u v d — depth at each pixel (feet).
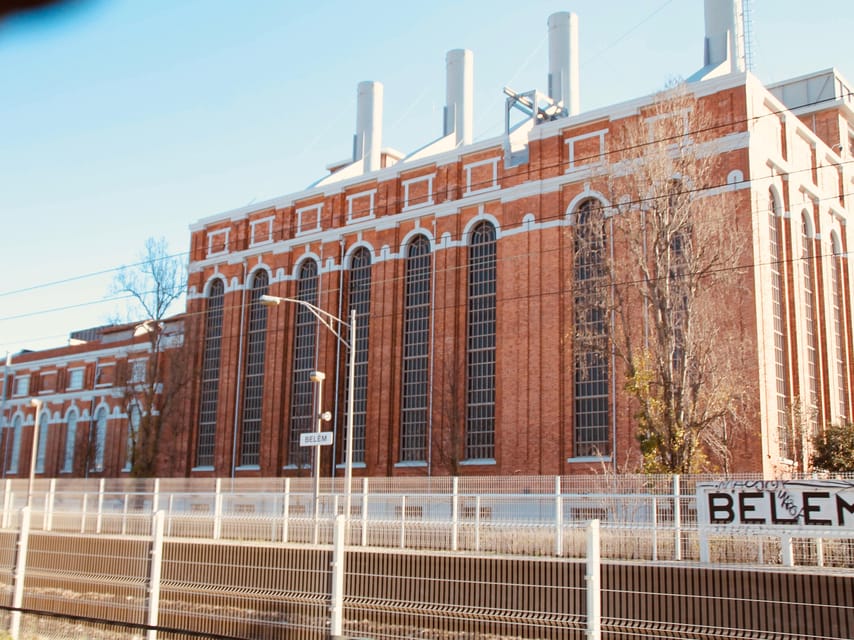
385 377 149.69
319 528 70.74
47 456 241.14
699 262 96.58
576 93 170.71
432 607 41.55
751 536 55.47
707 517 57.57
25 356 260.21
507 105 144.77
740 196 111.55
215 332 184.75
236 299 179.73
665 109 107.65
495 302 139.74
